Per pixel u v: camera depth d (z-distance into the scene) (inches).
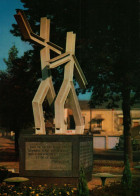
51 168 541.6
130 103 1026.7
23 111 1091.9
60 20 1026.1
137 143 1851.6
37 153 546.3
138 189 499.5
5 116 1096.8
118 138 2230.6
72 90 627.2
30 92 1103.0
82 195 368.5
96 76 980.6
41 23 619.2
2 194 450.0
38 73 1099.9
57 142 543.5
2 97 1078.4
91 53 964.0
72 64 632.4
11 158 1174.3
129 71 940.0
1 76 1107.9
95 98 1042.1
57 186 525.0
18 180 478.0
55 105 592.4
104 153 1721.2
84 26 967.0
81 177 373.4
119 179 680.4
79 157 542.0
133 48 936.3
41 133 586.2
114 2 915.4
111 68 943.7
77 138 539.8
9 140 2149.4
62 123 593.3
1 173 605.6
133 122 2256.4
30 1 1028.5
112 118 2340.1
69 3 976.3
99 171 846.5
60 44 1043.3
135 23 925.8
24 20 568.7
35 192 460.8
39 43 605.0
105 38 954.7
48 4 1010.7
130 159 992.9
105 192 489.1
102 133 2266.2
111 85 998.4
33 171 544.1
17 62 1101.1
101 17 946.7
